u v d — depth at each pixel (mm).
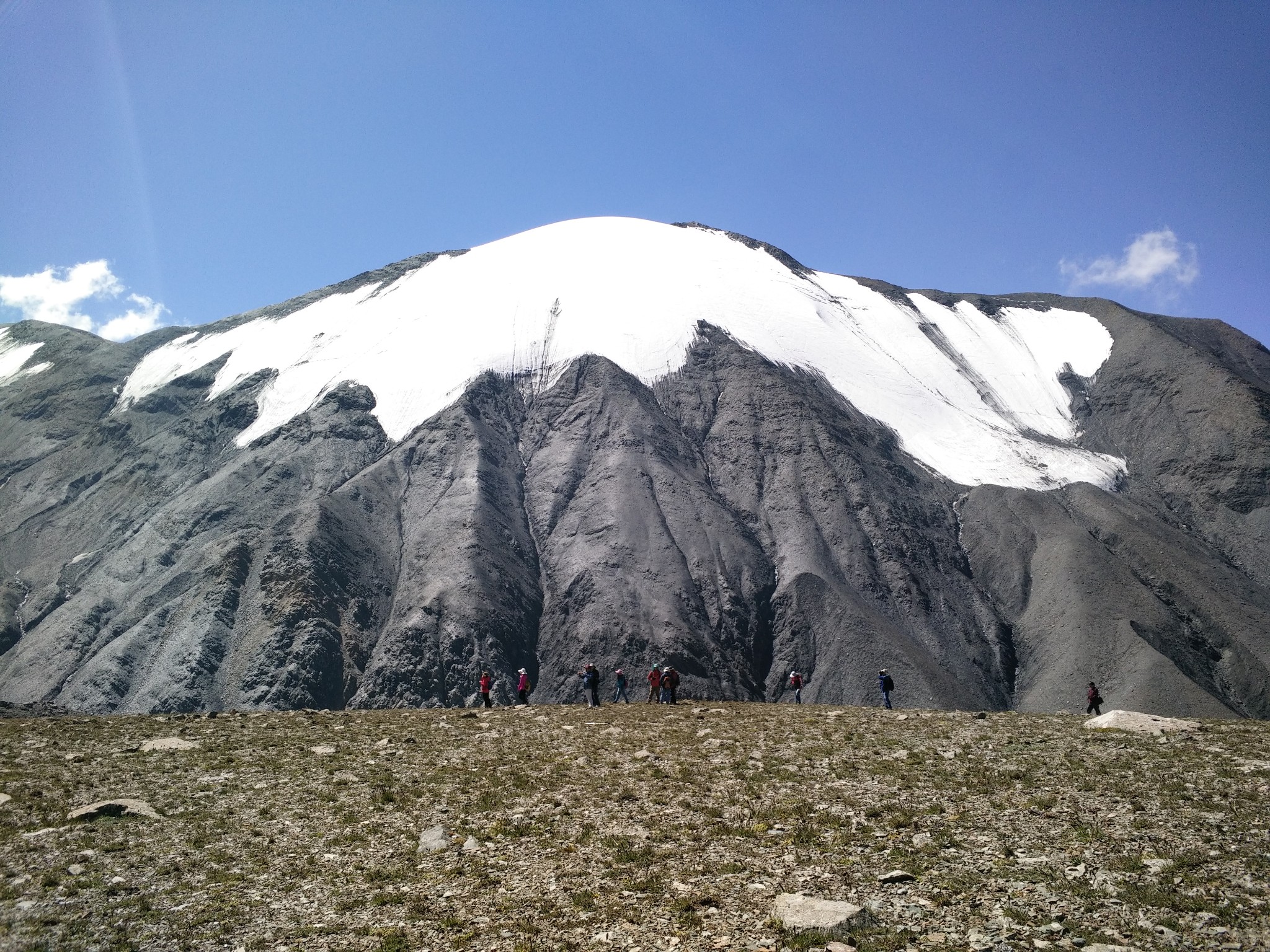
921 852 18484
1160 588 108625
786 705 45469
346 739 32938
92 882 17906
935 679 90688
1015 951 13789
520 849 19719
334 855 19656
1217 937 13914
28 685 96000
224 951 14969
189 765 28156
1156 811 20500
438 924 15852
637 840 20000
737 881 17266
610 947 14648
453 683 89000
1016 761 26484
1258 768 23906
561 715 39281
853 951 14016
